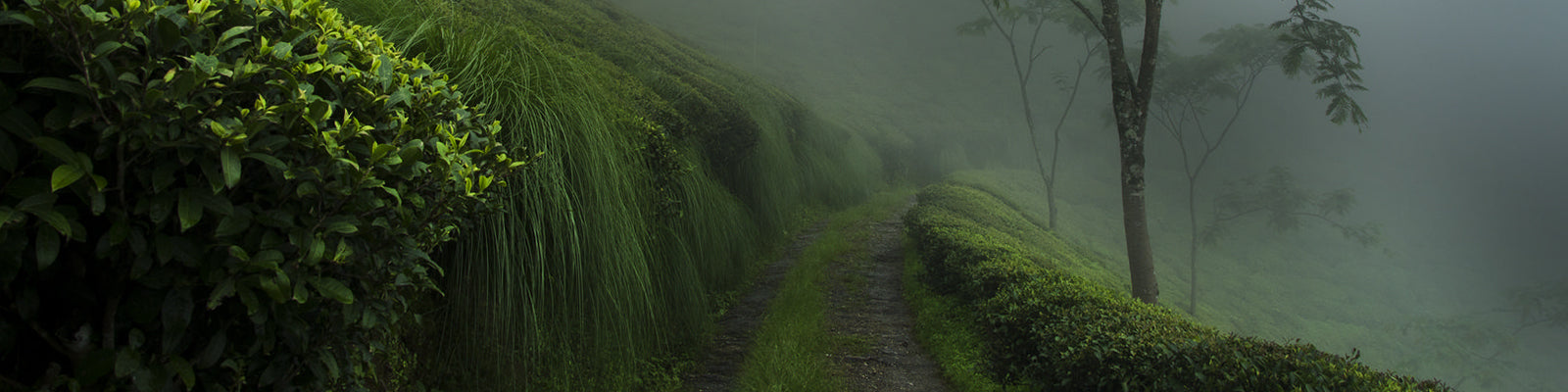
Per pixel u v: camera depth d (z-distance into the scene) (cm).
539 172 385
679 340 578
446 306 359
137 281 166
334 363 209
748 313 738
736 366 575
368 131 213
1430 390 329
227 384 192
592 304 416
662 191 586
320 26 216
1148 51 728
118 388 169
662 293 538
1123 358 425
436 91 245
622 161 483
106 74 147
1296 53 795
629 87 724
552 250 398
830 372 546
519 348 383
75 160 141
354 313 208
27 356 165
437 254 350
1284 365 360
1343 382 342
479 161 266
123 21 150
